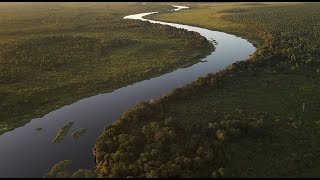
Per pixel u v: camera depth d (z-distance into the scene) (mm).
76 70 94562
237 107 64938
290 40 110750
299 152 51719
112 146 52344
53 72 92562
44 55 105938
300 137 55344
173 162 47344
